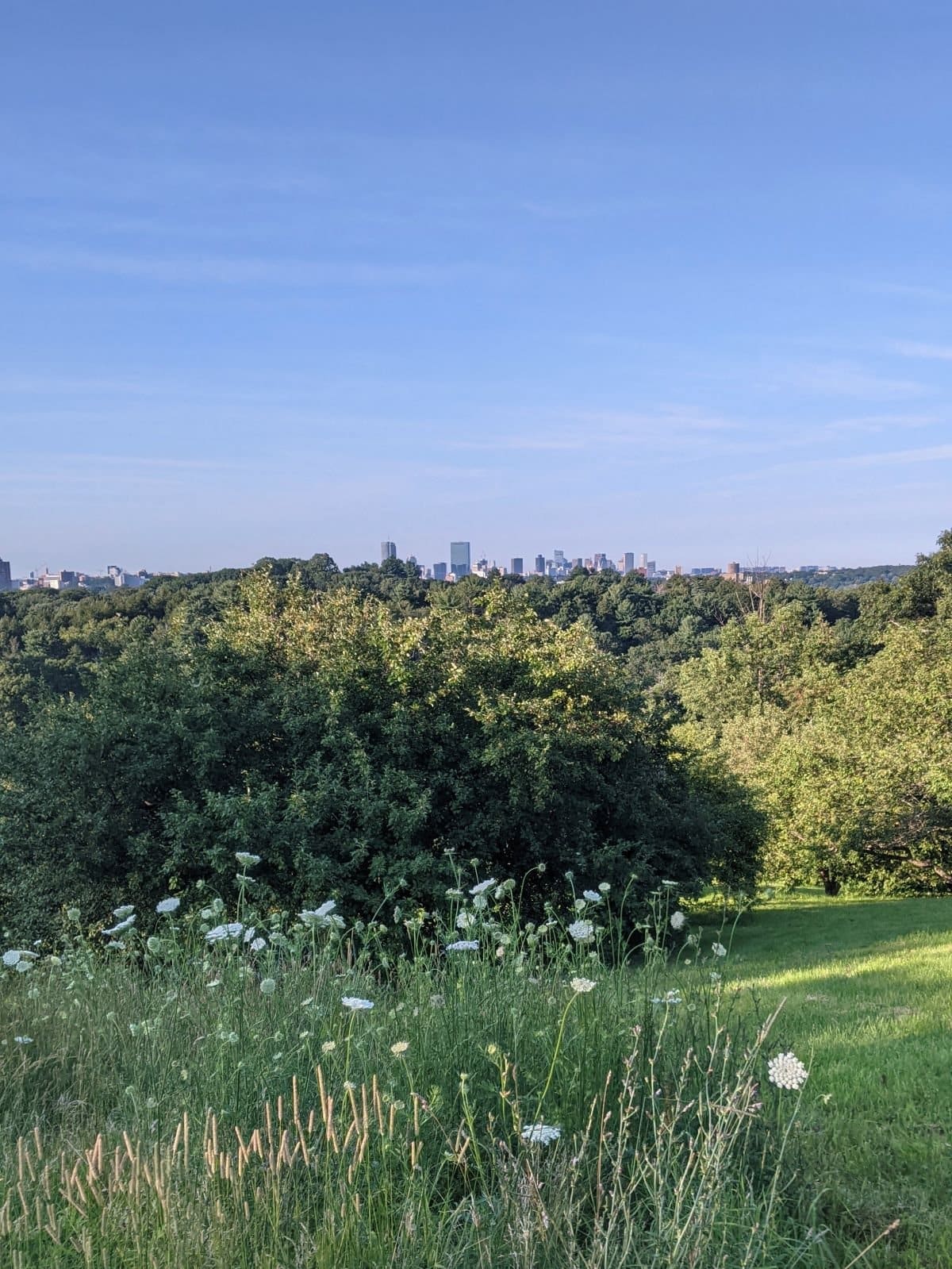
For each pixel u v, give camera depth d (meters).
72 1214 2.78
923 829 22.23
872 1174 3.84
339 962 4.56
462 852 13.98
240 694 16.09
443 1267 2.52
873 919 16.34
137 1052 4.21
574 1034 3.69
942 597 51.28
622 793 16.50
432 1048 3.61
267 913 12.24
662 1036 3.69
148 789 13.55
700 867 17.66
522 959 4.23
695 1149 3.11
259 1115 3.31
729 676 52.97
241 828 12.06
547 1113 3.35
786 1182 3.36
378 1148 3.02
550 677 17.00
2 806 13.16
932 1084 5.03
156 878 12.76
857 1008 7.33
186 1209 2.61
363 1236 2.62
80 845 12.93
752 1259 2.57
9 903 13.59
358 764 13.92
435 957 4.61
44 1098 4.06
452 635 17.83
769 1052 3.92
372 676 16.23
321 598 19.25
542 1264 2.59
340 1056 3.51
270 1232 2.62
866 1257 3.15
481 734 15.47
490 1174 3.13
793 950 13.04
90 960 5.74
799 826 23.58
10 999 5.32
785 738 27.47
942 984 8.39
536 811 14.82
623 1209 2.78
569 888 14.84
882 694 26.06
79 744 13.14
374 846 13.13
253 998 4.13
